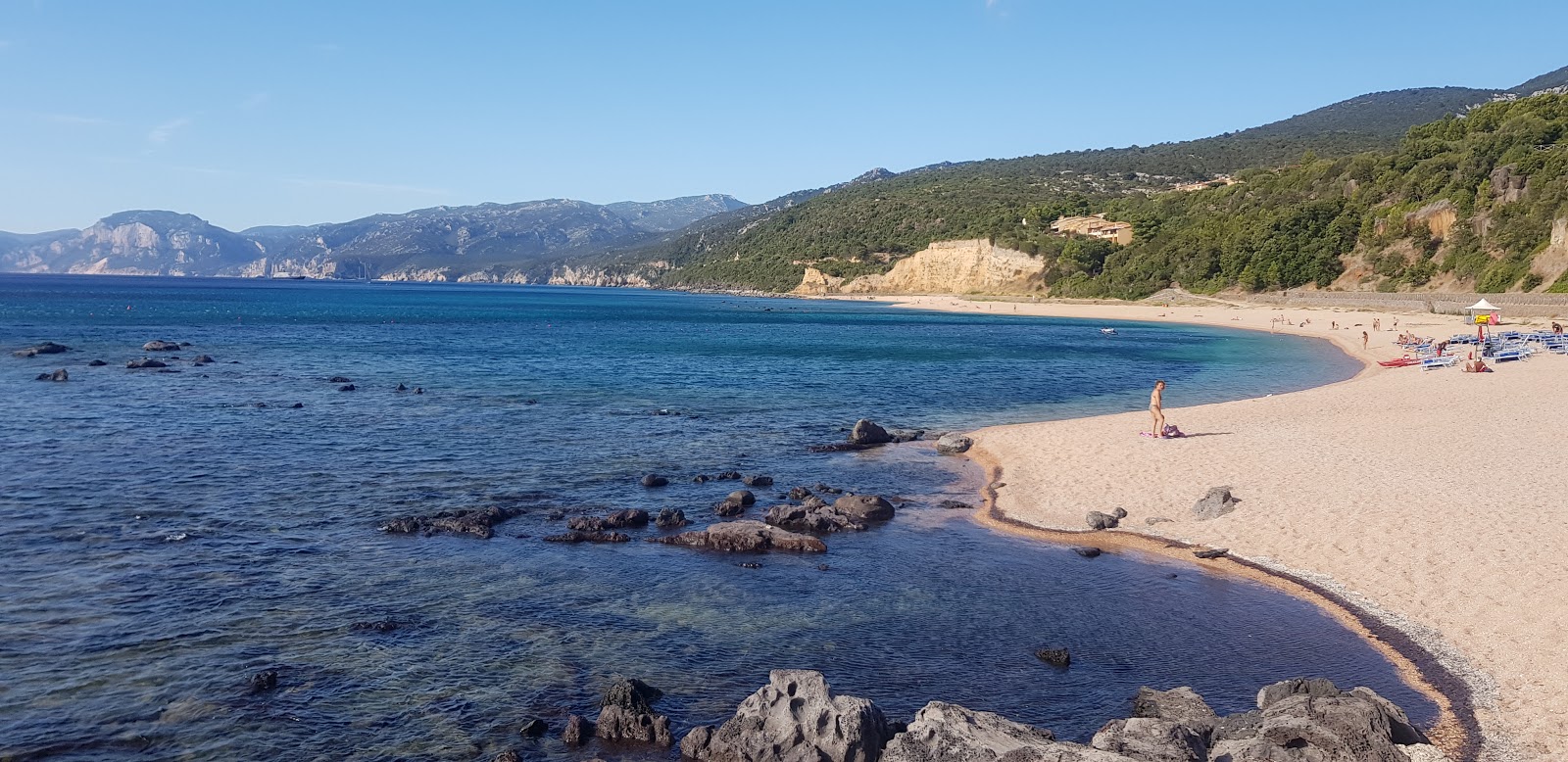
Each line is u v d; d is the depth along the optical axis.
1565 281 85.38
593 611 15.97
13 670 13.15
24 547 18.72
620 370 55.44
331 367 55.38
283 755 11.23
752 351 71.81
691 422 36.16
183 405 38.16
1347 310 108.25
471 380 49.31
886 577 17.91
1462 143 120.25
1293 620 15.45
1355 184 131.62
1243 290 133.25
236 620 15.23
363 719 12.12
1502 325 79.12
